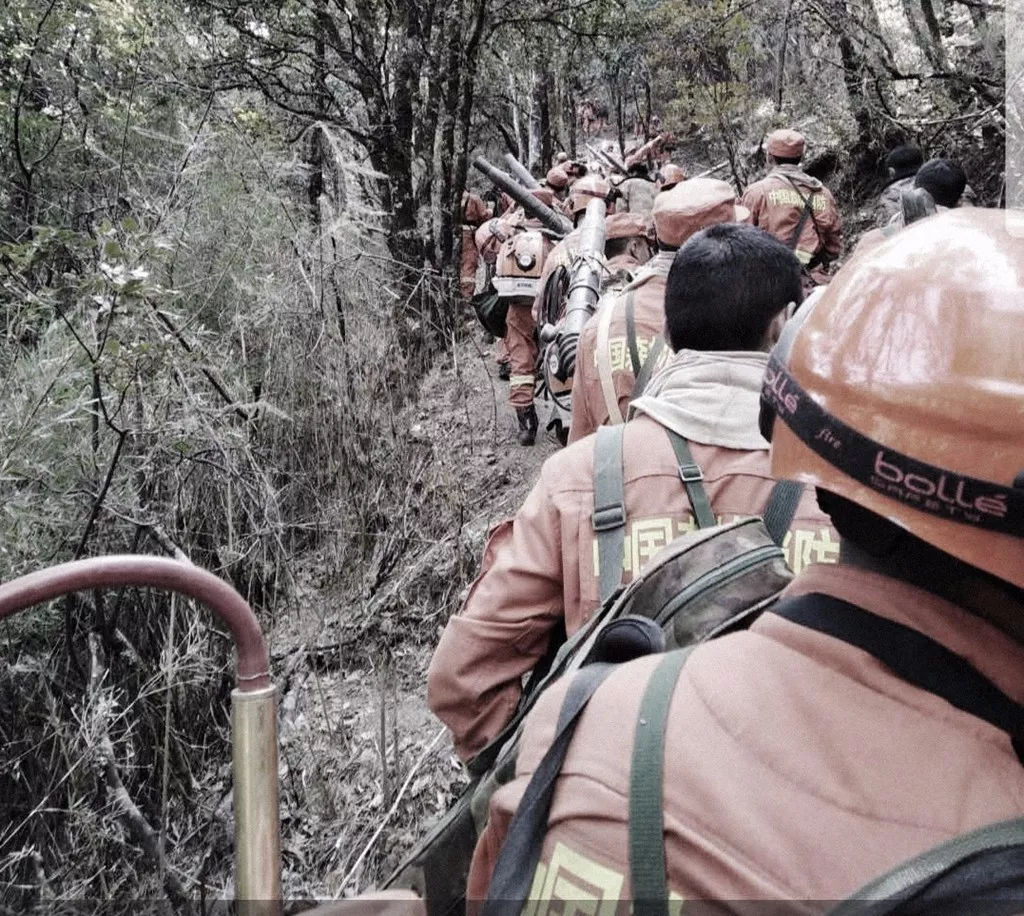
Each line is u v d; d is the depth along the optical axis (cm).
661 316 258
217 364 418
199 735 281
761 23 933
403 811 265
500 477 520
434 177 834
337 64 798
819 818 66
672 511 158
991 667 69
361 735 311
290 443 432
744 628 115
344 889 232
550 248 605
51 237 291
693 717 74
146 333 322
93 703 239
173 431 338
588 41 1042
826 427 72
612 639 99
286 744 286
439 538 415
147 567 82
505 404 629
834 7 746
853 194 897
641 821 70
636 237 488
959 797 64
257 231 504
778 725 71
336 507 407
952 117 679
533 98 1583
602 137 1795
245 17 776
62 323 344
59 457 318
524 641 165
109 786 226
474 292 915
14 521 280
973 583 70
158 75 614
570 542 161
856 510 73
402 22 784
